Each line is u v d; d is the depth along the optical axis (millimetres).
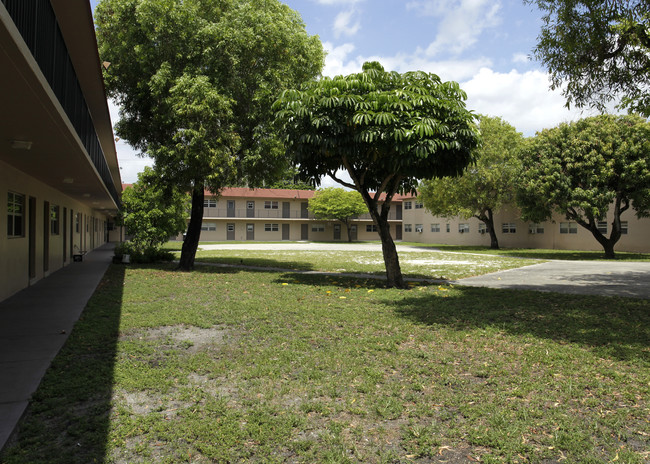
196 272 14953
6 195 9250
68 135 6855
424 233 48062
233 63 13766
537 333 6250
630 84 8695
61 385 4188
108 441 3197
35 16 5090
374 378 4457
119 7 14070
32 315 7469
